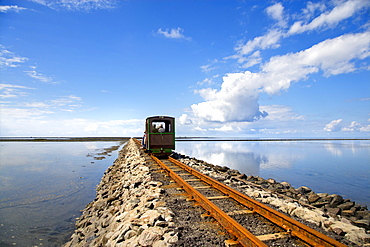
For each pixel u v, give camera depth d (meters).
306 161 29.41
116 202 9.34
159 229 4.61
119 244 4.66
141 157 18.33
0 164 24.64
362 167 24.25
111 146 61.56
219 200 6.81
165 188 8.22
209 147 61.00
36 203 11.02
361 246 4.30
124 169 17.09
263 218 5.41
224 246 4.11
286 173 20.59
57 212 9.82
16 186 14.49
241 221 5.21
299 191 11.71
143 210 6.01
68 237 7.42
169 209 5.78
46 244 6.91
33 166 23.31
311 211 5.73
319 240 4.05
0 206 10.47
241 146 66.38
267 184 12.80
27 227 8.16
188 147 61.03
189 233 4.57
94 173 19.75
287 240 4.31
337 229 4.79
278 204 6.57
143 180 10.00
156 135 16.80
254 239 3.88
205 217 5.37
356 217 7.93
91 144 73.38
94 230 7.25
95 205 9.94
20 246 6.73
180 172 11.48
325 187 15.08
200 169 12.92
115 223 6.42
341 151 46.28
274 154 39.47
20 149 48.50
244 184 9.78
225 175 11.32
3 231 7.75
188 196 7.12
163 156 18.20
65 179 16.88
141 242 4.29
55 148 52.41
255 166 24.97
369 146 65.94
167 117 17.06
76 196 12.38
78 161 27.94
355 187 15.09
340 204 9.27
